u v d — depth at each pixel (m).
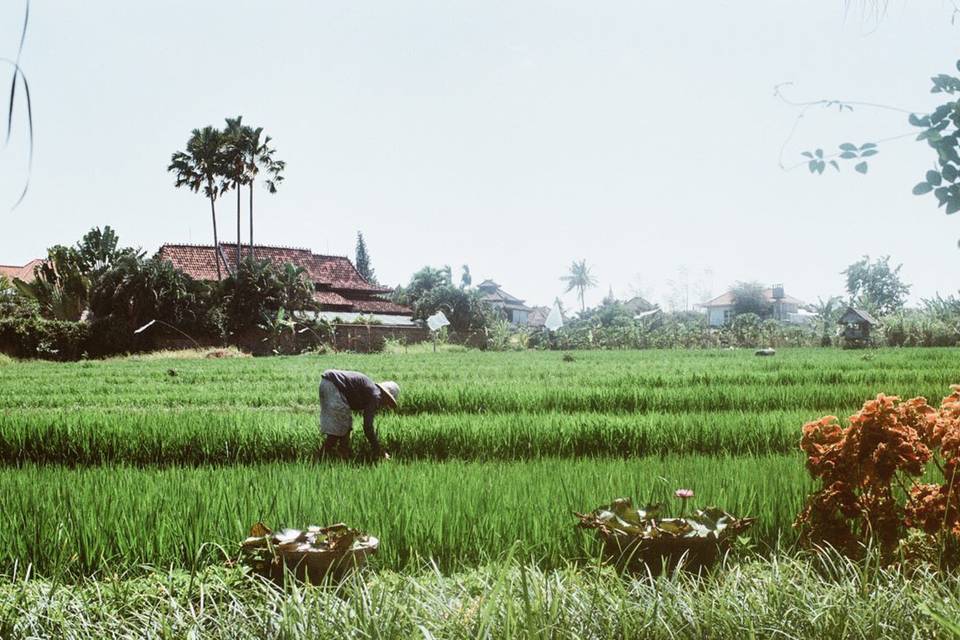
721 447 12.40
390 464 9.59
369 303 74.38
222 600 4.62
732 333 65.56
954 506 5.20
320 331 59.91
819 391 17.95
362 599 3.93
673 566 5.10
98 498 6.88
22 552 5.84
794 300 111.62
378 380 23.70
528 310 130.75
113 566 5.70
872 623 3.84
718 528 5.25
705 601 4.07
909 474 5.85
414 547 6.04
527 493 7.11
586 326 76.06
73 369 35.84
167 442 12.77
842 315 58.03
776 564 4.68
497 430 12.56
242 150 61.53
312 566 4.85
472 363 37.03
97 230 64.56
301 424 12.99
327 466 9.38
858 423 5.50
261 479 7.86
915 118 2.62
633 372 26.38
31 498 6.74
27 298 56.69
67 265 57.59
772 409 16.80
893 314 57.22
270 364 38.62
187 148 61.34
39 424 13.12
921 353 41.72
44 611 4.39
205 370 32.75
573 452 11.84
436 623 3.81
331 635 3.71
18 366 40.53
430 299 76.06
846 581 4.44
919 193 2.62
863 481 5.43
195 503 6.56
